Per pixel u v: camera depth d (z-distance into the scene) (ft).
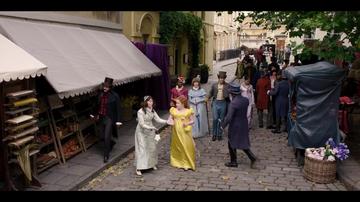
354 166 25.18
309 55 28.89
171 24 56.90
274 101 35.76
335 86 25.04
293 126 26.86
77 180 22.25
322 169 22.85
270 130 36.91
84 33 33.45
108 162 25.67
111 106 26.16
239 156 28.48
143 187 22.20
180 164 25.57
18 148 19.84
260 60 68.03
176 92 33.12
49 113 24.91
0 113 19.54
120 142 30.94
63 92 22.95
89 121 30.19
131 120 39.60
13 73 17.95
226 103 32.42
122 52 37.35
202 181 23.25
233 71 106.73
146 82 43.34
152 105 24.77
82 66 27.81
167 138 33.81
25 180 20.99
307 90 25.26
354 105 35.55
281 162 27.09
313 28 29.01
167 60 45.29
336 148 23.27
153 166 24.80
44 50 25.20
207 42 89.51
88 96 29.91
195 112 33.17
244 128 25.09
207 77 77.71
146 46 43.45
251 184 22.84
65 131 26.76
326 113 25.18
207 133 34.81
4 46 19.89
